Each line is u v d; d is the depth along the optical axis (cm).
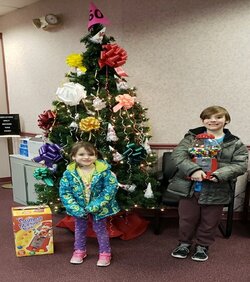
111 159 232
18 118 407
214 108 202
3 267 208
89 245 240
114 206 212
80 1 313
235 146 201
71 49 332
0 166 429
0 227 275
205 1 266
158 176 265
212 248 234
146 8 281
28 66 384
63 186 206
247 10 258
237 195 288
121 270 204
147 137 253
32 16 362
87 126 216
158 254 227
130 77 297
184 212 215
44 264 212
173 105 292
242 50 266
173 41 280
